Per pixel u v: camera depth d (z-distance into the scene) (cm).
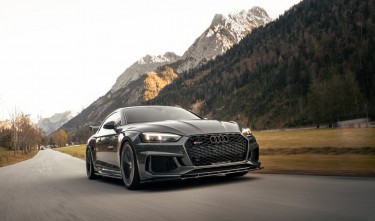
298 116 13562
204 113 19450
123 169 502
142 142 457
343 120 9225
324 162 654
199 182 495
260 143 2556
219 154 442
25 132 5956
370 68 12619
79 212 345
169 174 434
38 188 579
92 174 684
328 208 277
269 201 323
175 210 316
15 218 342
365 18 17100
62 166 1273
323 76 14075
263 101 16300
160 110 596
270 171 597
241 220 260
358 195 323
